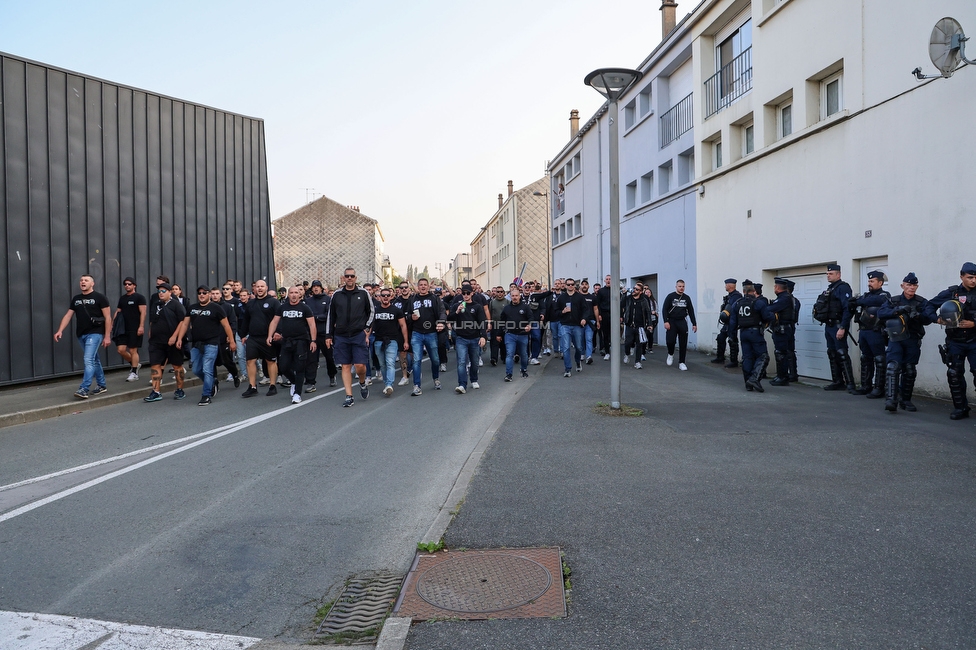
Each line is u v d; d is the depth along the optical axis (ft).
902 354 27.50
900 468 18.62
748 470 18.62
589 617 10.51
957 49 26.53
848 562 12.37
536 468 19.12
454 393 36.24
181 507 16.71
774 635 9.86
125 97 46.37
